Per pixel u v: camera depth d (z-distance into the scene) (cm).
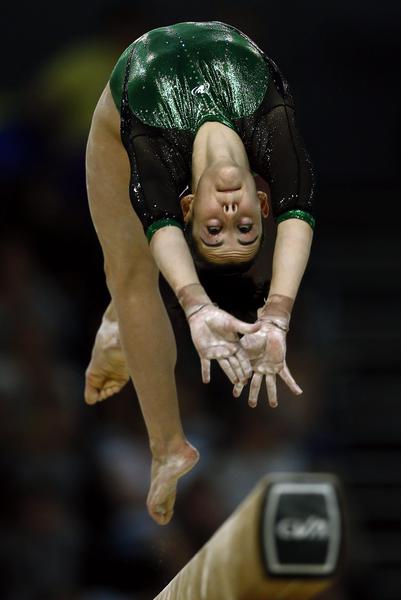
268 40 3112
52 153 2822
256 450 2488
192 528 2309
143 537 2270
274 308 1020
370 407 2856
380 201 3106
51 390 2467
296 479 766
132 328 1288
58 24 3127
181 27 1177
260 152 1104
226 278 1069
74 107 2820
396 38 3153
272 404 991
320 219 3080
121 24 2827
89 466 2377
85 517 2330
